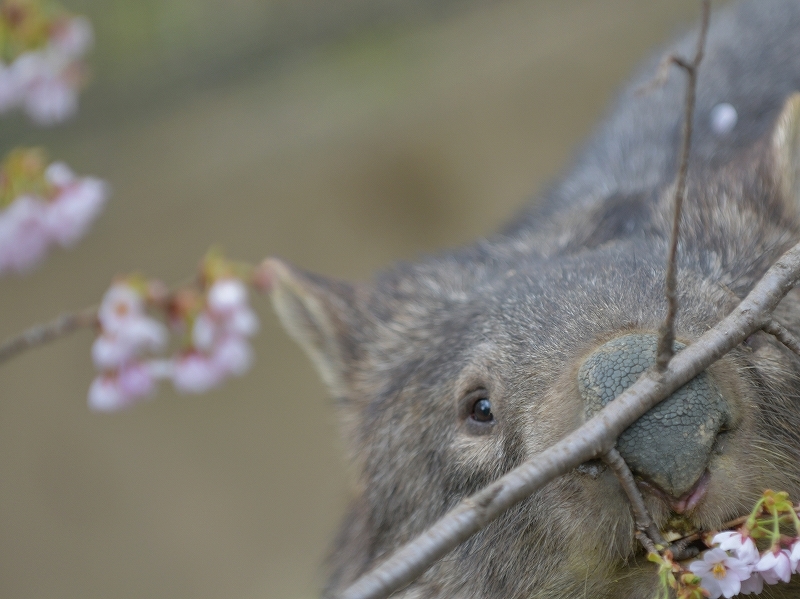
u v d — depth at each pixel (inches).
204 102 717.9
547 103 733.3
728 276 244.4
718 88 365.1
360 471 300.7
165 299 271.0
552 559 227.8
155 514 653.3
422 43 751.1
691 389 190.5
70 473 648.4
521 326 236.7
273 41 729.0
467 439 247.8
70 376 658.2
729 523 197.5
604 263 243.4
